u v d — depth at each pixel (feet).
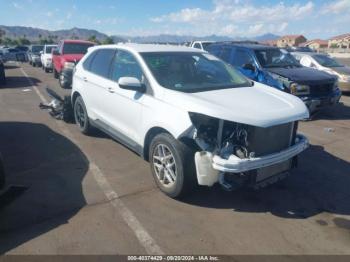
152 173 14.29
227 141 12.12
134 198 13.52
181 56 16.38
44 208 12.59
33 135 21.43
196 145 12.73
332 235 11.43
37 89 40.98
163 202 13.26
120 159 17.58
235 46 31.42
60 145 19.58
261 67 28.35
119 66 17.16
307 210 13.05
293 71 27.86
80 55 44.55
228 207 13.05
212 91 14.10
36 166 16.48
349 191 14.75
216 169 11.82
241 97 13.58
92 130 21.04
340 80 39.60
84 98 20.24
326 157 18.86
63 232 11.14
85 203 13.03
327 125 26.30
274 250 10.57
